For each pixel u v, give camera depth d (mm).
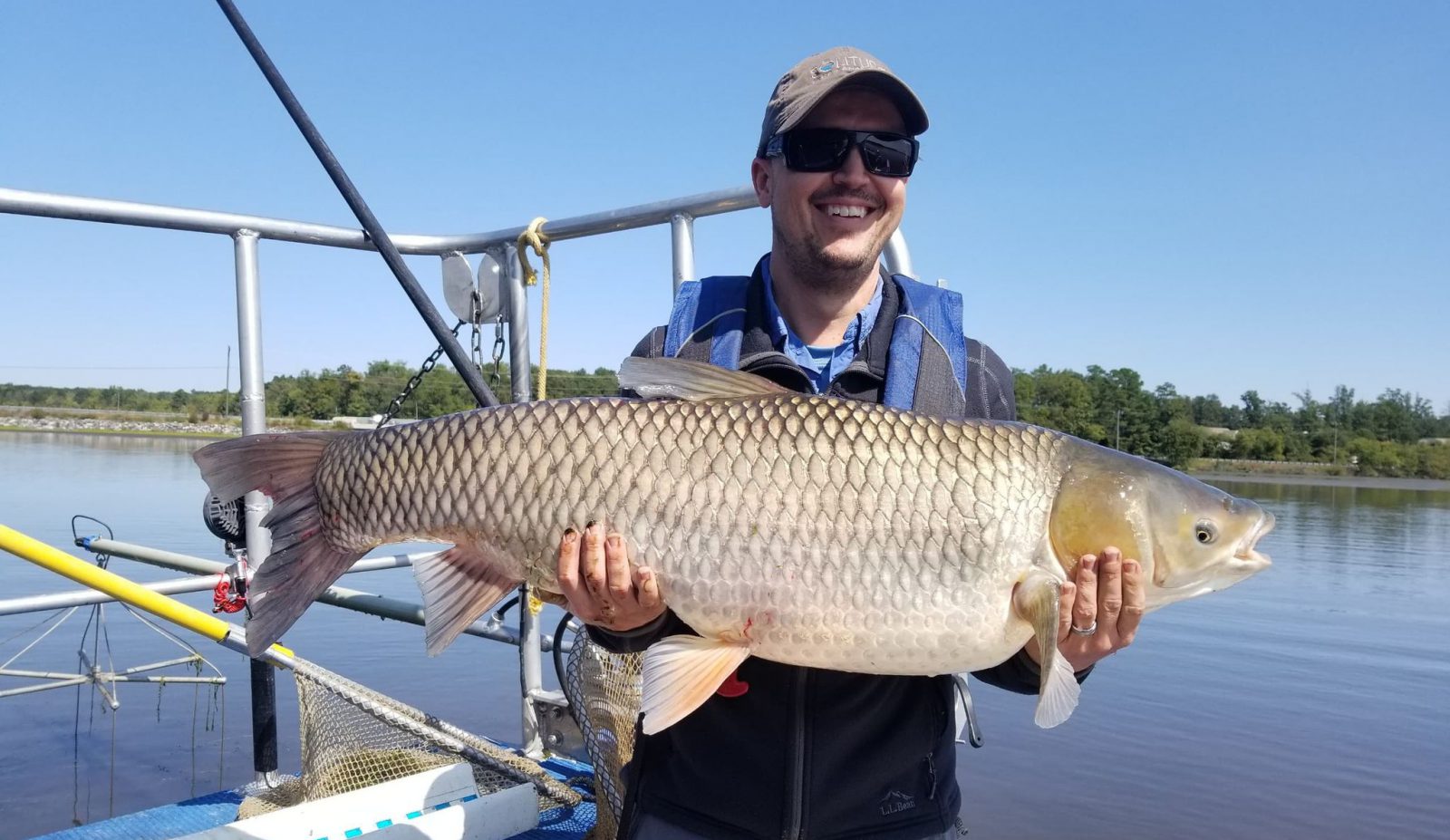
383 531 1104
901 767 1035
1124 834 2592
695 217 1585
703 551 1004
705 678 989
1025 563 1016
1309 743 3297
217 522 1628
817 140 1134
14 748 2721
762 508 1000
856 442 1014
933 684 1075
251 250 1640
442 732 1528
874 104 1148
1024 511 1018
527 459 1040
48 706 3127
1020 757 3230
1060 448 1058
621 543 997
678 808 1051
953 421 1044
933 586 1001
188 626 1397
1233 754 3203
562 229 1683
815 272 1168
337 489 1119
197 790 2445
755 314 1211
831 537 997
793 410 1028
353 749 1488
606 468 1021
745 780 1013
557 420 1044
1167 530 1028
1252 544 1065
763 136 1206
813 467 1006
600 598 1028
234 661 3758
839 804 1010
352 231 1734
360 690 1510
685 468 1011
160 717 3043
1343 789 2873
